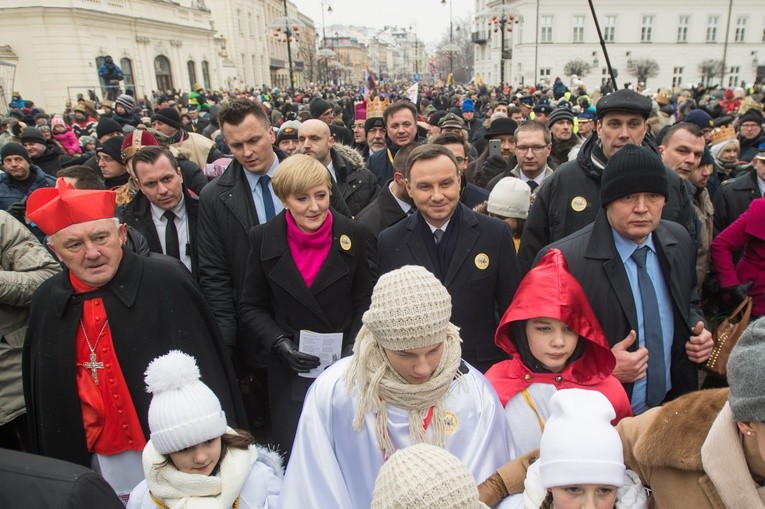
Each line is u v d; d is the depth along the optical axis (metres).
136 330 2.26
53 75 26.03
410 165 2.54
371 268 2.96
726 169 5.39
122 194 4.14
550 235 3.15
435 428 1.67
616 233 2.31
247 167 3.27
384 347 1.58
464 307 2.56
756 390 1.08
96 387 2.25
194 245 3.53
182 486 1.91
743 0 39.62
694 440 1.30
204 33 39.97
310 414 1.77
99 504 1.15
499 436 1.77
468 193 3.92
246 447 2.10
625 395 2.00
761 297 3.37
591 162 3.03
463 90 31.72
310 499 1.66
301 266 2.73
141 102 22.73
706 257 3.55
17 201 4.95
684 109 14.43
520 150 4.37
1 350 2.72
